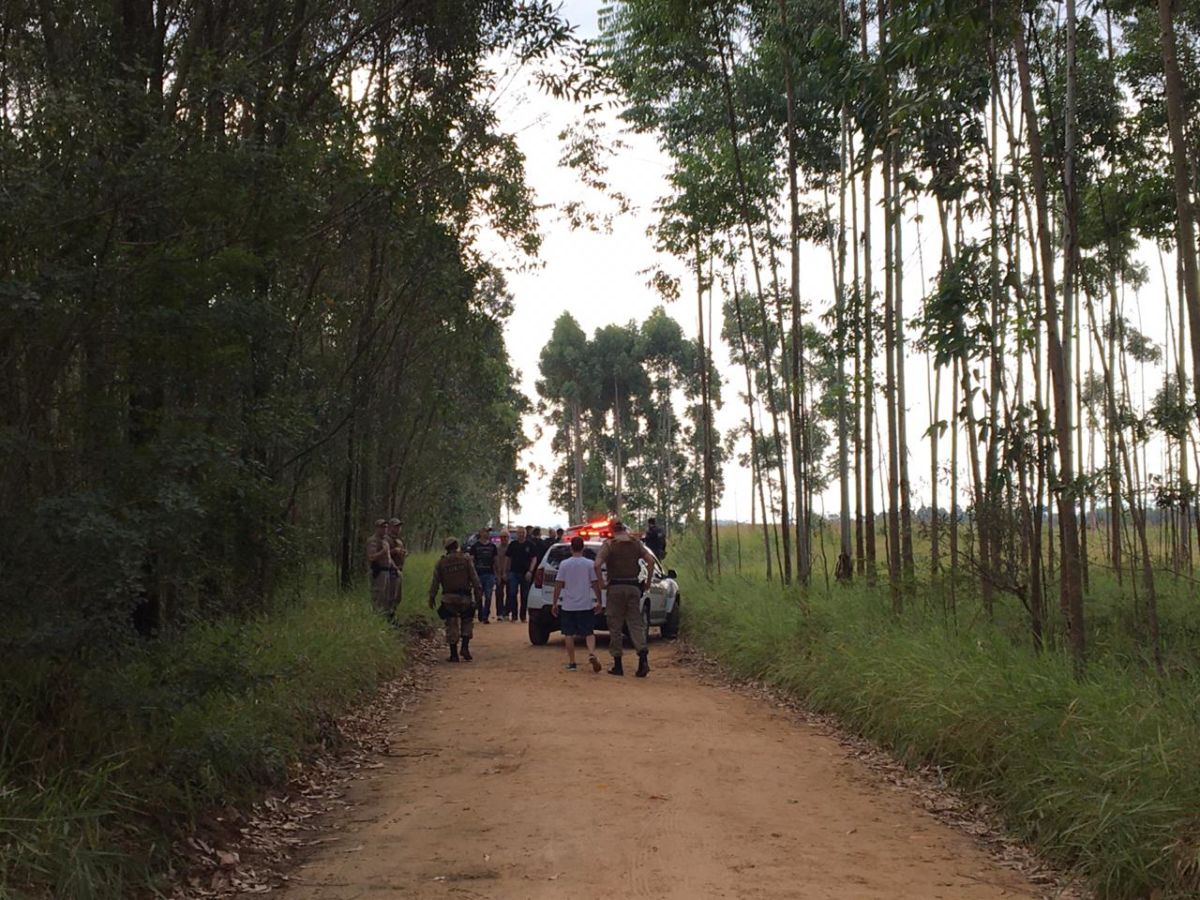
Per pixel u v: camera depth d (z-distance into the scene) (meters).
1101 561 18.11
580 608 15.20
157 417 6.69
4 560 5.78
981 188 10.81
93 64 7.59
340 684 11.12
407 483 28.81
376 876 5.92
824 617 13.80
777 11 16.47
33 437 6.11
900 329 14.85
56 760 5.79
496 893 5.57
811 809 7.42
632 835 6.63
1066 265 9.34
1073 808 6.43
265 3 10.94
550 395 74.56
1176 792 6.05
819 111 17.98
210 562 7.66
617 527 14.78
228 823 6.65
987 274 10.73
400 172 12.62
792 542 30.62
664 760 8.89
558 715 11.08
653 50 17.41
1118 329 23.30
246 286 7.11
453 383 28.34
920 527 15.51
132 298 6.30
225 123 9.11
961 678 9.06
